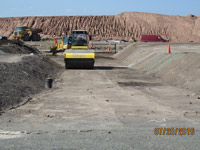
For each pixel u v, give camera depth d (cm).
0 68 1795
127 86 1812
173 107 1192
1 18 17500
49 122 924
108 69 2977
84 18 16312
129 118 989
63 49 4562
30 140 693
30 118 988
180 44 5306
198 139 702
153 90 1656
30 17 17038
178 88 1730
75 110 1128
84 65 2867
